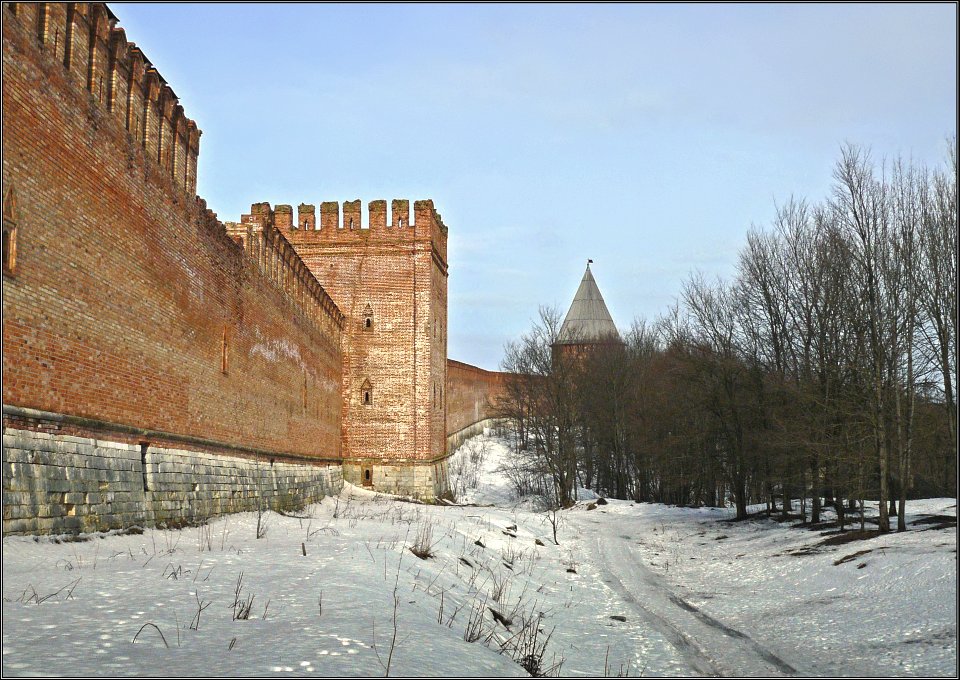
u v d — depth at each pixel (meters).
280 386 38.41
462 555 23.64
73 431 18.72
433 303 58.50
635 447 61.56
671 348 53.50
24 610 12.55
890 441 30.89
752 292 40.72
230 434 30.64
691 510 50.19
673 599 21.83
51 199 17.73
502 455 86.06
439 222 60.94
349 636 12.31
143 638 11.55
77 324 18.92
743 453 40.81
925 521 30.50
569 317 97.75
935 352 32.41
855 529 30.22
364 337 56.88
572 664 14.52
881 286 29.09
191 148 26.98
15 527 16.12
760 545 30.64
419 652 12.15
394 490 55.62
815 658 15.08
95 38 19.95
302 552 19.55
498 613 17.16
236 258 31.55
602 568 27.61
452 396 80.44
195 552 19.28
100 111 20.20
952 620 15.95
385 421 56.25
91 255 19.64
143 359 22.69
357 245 57.56
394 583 16.78
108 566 16.30
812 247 36.12
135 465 21.94
